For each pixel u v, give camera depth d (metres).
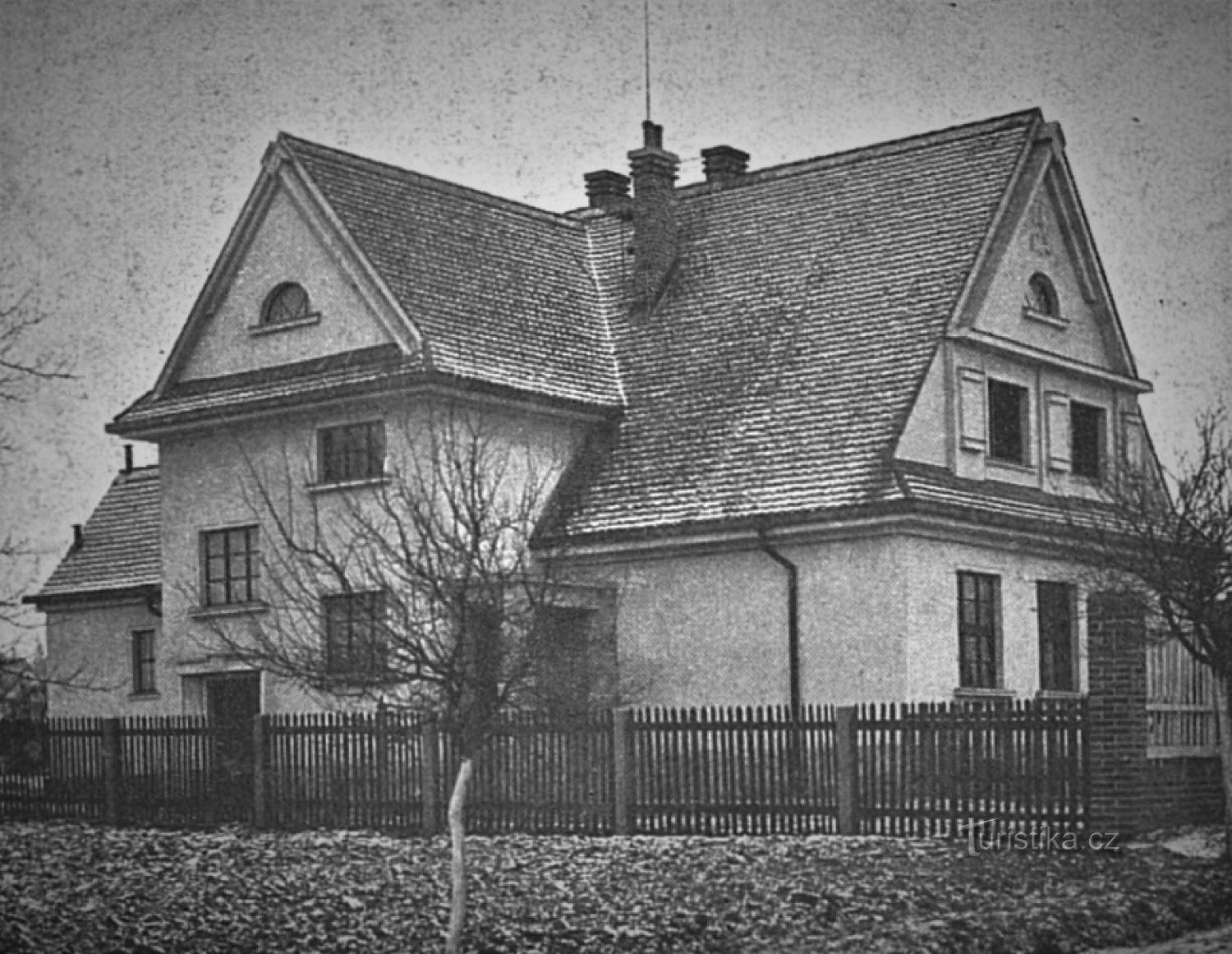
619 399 31.48
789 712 21.84
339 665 19.06
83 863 20.64
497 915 16.97
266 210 30.72
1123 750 19.77
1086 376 31.28
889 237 30.84
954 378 28.77
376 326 29.47
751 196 33.59
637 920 16.59
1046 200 31.16
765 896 17.58
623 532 28.80
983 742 20.62
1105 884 18.06
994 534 28.19
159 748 26.19
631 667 29.02
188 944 15.73
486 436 29.19
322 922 16.72
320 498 29.38
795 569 27.67
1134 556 22.03
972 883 18.27
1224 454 23.55
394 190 31.67
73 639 37.28
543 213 34.81
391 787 23.98
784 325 30.84
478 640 17.41
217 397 30.62
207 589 31.00
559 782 23.09
